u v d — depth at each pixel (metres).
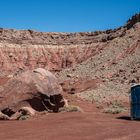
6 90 26.30
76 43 155.75
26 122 21.34
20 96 25.53
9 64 140.00
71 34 167.50
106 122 20.83
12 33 162.62
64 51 151.25
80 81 75.06
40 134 16.36
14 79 26.89
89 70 89.81
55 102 26.97
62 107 27.64
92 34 161.25
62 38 167.38
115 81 67.31
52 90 26.78
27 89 25.78
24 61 145.00
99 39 144.38
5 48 147.50
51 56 149.88
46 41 163.00
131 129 18.03
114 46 102.25
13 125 20.05
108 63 89.06
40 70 27.44
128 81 64.25
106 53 99.88
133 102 23.84
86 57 137.88
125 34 108.25
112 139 15.09
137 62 78.56
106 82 67.62
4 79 69.75
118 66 82.00
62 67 143.50
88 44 147.38
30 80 26.22
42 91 25.94
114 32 142.25
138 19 113.06
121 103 42.62
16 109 25.09
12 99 25.47
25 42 156.75
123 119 23.59
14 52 147.38
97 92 56.38
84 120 21.06
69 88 69.25
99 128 18.22
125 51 93.00
